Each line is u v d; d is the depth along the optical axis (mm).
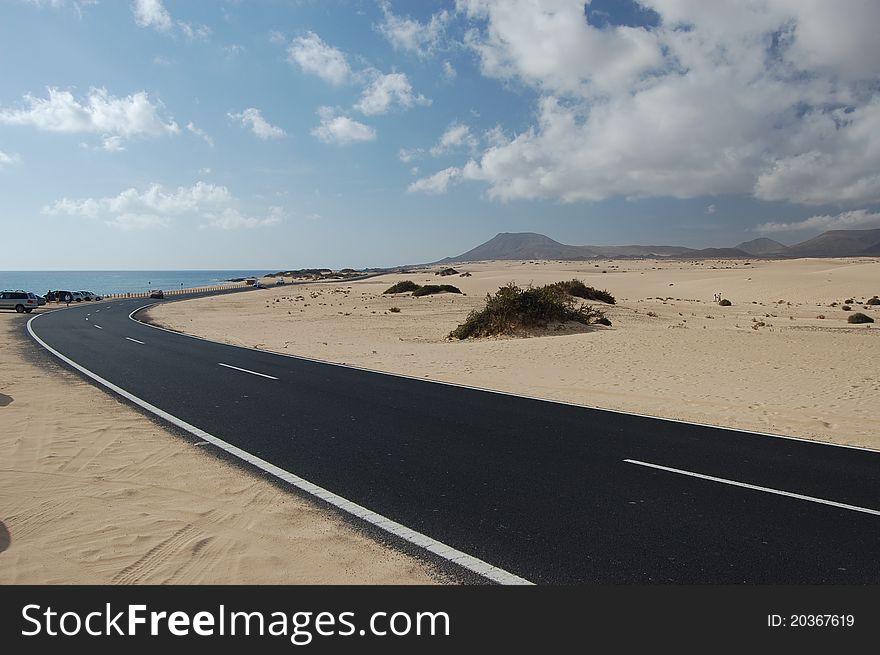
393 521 5703
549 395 12742
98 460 7492
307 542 5211
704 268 148250
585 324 28625
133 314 44844
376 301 53562
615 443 8641
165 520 5621
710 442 8711
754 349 18828
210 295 78625
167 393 12484
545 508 6059
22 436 8547
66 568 4691
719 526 5602
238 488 6598
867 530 5520
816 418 10359
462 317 38969
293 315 42188
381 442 8664
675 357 17562
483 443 8625
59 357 18734
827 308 50938
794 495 6453
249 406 11219
